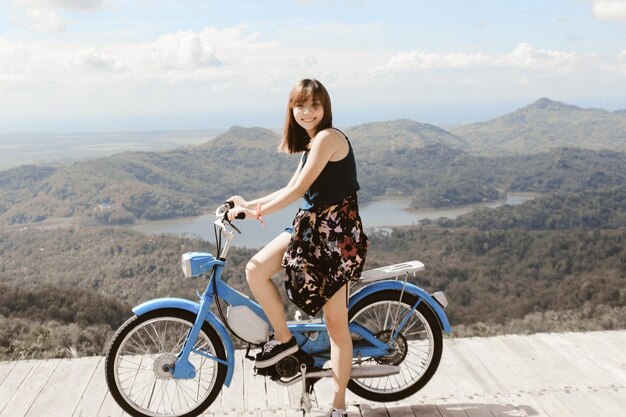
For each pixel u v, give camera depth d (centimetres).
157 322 233
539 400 257
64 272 4438
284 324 229
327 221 221
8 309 1677
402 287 243
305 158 236
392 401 251
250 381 279
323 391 267
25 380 285
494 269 4309
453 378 281
